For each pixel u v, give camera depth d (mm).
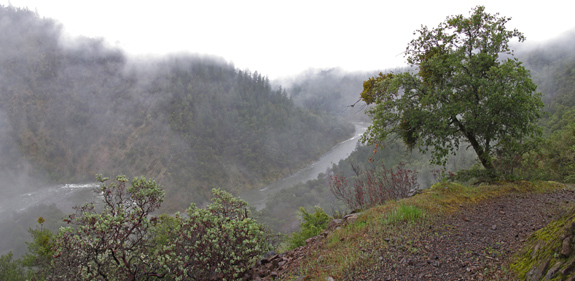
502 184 8961
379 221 5844
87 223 5172
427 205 6652
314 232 8938
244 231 5559
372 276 3914
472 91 9258
